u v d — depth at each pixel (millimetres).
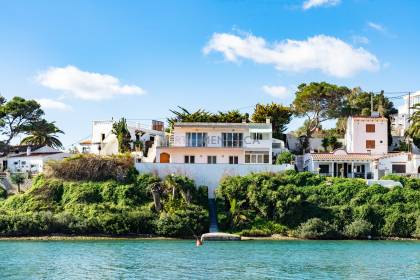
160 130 145875
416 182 106188
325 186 103312
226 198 101312
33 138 156750
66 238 91062
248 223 97000
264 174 103125
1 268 63312
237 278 59000
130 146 130875
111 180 104125
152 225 94500
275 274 61656
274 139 129750
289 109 143750
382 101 148875
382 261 71625
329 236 95438
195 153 117625
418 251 81250
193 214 96750
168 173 106250
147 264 66375
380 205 100000
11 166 131875
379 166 118000
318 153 123375
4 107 145500
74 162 105438
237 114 140125
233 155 118125
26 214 94812
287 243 89188
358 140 128875
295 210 97750
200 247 82250
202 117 139125
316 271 63938
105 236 92875
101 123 142875
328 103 145875
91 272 61344
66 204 99688
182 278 58562
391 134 148625
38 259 69500
